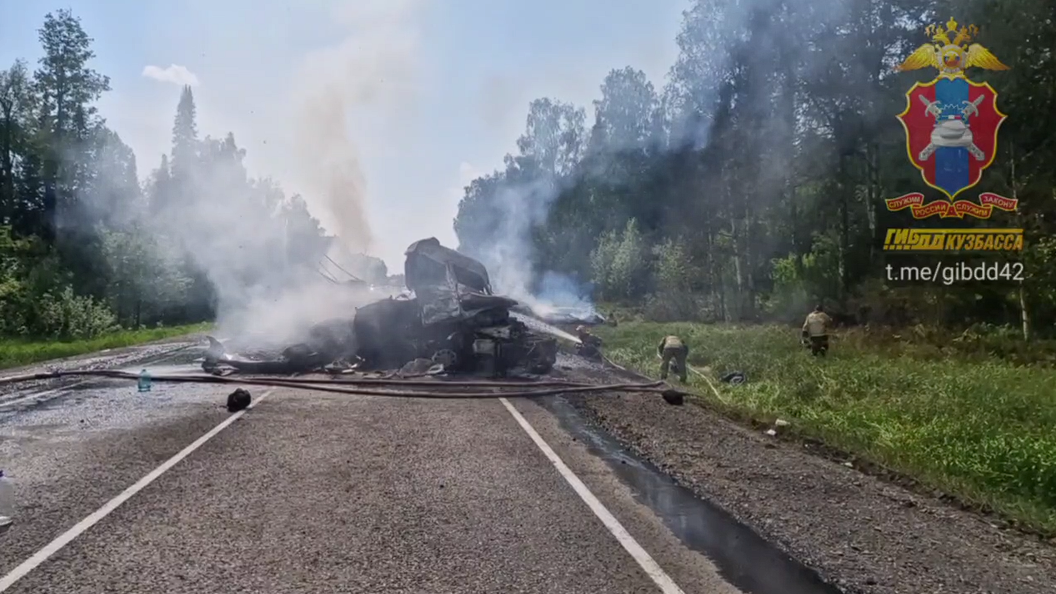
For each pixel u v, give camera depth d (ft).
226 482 24.53
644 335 99.25
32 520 20.36
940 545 20.13
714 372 61.72
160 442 30.96
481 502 22.76
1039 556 19.61
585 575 17.13
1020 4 82.43
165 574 16.63
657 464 28.76
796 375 52.85
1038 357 61.77
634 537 19.89
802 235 143.33
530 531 20.16
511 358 57.41
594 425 37.22
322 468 26.68
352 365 60.08
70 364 67.26
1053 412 38.24
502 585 16.40
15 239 162.40
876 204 108.37
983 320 84.12
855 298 103.35
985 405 40.19
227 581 16.30
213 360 57.11
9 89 182.29
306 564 17.37
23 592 15.56
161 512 21.17
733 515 22.20
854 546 19.72
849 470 29.07
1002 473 28.12
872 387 47.55
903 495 25.36
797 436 35.19
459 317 58.08
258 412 38.78
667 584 16.72
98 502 22.08
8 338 113.39
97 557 17.62
